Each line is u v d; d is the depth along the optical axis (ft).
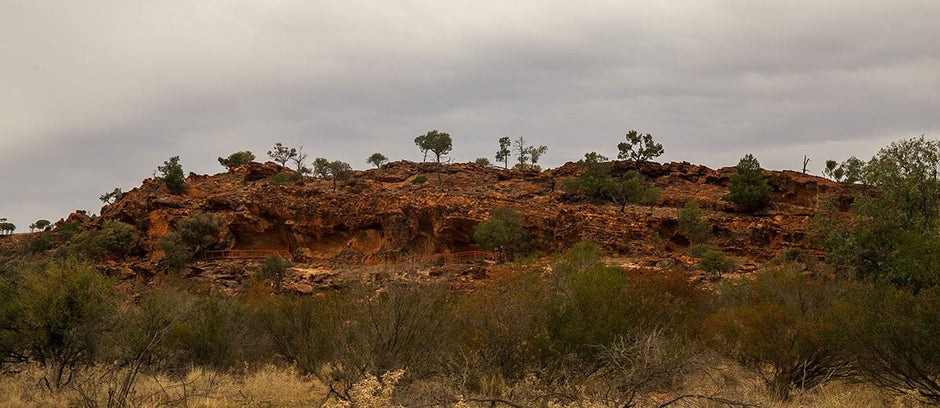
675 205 271.49
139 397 34.30
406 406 27.55
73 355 44.37
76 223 309.01
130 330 48.21
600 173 277.23
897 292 35.12
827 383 37.47
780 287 59.98
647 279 48.21
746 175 262.06
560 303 42.91
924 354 31.40
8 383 38.29
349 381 37.96
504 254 205.57
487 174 338.34
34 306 42.55
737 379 37.91
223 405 35.35
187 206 248.11
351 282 48.67
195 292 110.32
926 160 71.97
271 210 240.53
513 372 39.83
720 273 163.53
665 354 30.58
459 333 43.60
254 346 58.75
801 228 213.25
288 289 157.69
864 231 69.26
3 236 341.62
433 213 221.46
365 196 240.53
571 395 31.12
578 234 212.02
